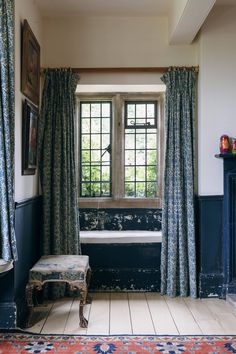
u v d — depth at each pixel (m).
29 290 2.95
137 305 3.47
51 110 3.73
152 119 4.32
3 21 2.60
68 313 3.26
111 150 4.31
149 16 3.89
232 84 3.74
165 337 2.77
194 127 3.80
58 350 2.56
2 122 2.61
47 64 3.89
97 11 3.78
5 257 2.60
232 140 3.67
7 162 2.62
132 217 4.26
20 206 3.02
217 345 2.64
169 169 3.78
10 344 2.64
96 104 4.32
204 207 3.72
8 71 2.65
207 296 3.69
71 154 3.75
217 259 3.73
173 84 3.77
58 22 3.90
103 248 3.88
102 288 3.88
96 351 2.54
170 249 3.74
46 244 3.65
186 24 3.34
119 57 3.90
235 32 3.74
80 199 4.27
